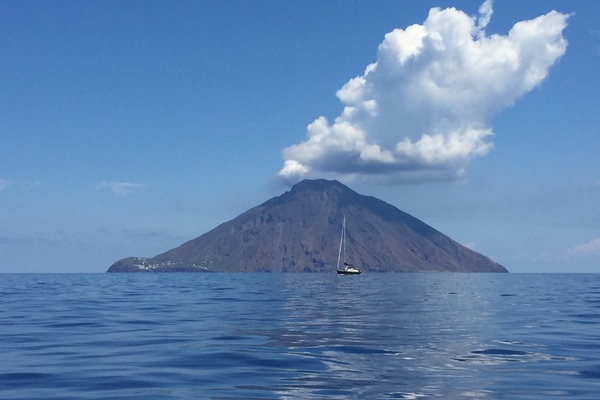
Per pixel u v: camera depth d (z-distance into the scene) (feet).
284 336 118.93
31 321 153.28
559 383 71.26
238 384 70.54
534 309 204.33
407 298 289.94
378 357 91.15
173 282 655.76
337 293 351.46
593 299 276.41
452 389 67.87
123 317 166.09
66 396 64.44
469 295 324.80
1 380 73.26
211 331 128.47
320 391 66.74
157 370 79.61
